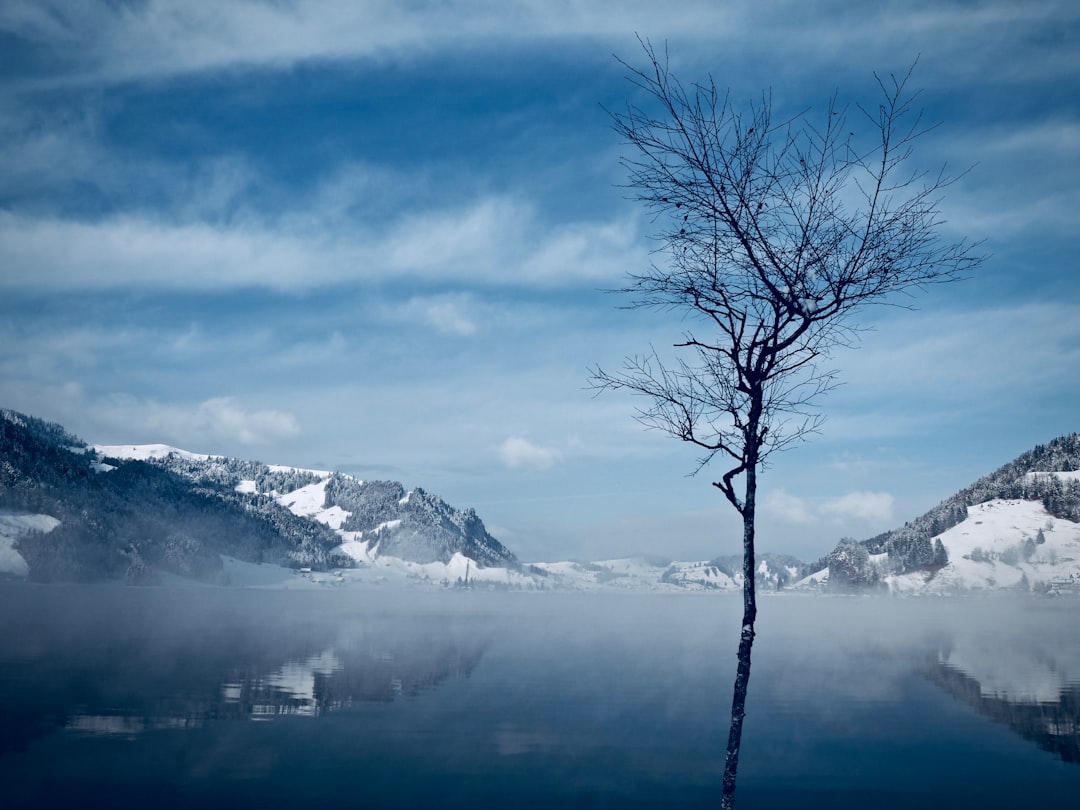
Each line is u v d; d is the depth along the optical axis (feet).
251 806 101.65
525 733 148.77
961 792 113.29
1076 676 239.30
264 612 561.84
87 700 173.99
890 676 239.50
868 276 46.60
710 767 125.70
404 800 105.60
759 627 498.28
